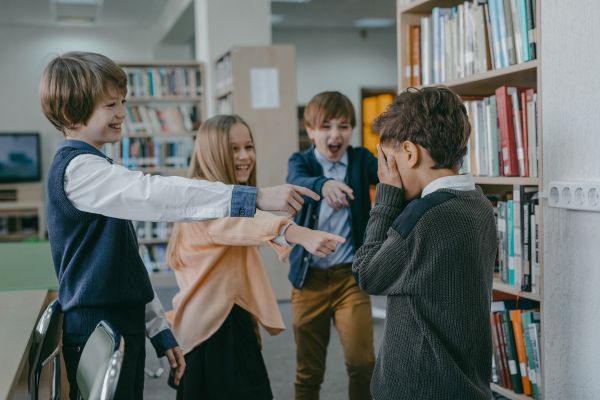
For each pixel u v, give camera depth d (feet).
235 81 17.90
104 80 4.82
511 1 6.61
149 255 21.72
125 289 4.88
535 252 6.48
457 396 4.31
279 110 18.17
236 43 21.38
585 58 5.41
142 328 5.12
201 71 22.03
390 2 29.60
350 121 8.21
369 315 7.89
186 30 30.45
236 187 4.57
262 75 18.03
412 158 4.58
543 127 5.99
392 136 4.69
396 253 4.40
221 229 5.70
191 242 6.28
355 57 36.58
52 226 4.82
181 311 6.47
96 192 4.58
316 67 36.17
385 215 4.71
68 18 33.47
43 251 10.34
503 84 7.48
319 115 8.09
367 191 8.27
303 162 8.36
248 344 6.49
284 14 31.76
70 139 4.94
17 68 34.94
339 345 13.56
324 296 8.04
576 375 5.72
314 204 7.97
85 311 4.82
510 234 6.88
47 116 4.94
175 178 4.65
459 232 4.29
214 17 21.16
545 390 6.16
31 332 5.40
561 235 5.82
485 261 4.49
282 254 6.44
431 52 8.30
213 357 6.29
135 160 21.56
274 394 10.64
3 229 31.17
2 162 32.60
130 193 4.52
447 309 4.32
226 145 6.66
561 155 5.76
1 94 34.71
